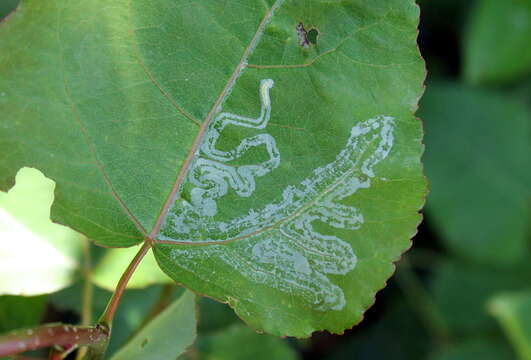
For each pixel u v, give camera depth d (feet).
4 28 0.46
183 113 0.47
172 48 0.46
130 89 0.46
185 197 0.47
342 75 0.47
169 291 0.53
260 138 0.47
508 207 0.91
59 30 0.46
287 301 0.48
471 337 0.89
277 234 0.48
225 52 0.46
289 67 0.47
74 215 0.47
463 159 0.92
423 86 0.47
